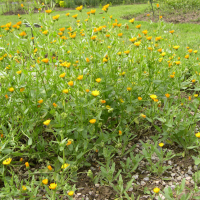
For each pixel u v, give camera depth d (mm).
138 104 2691
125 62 2791
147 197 2020
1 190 1933
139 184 2174
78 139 2293
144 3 18953
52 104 2389
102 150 2402
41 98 2457
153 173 2291
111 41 2816
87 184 2197
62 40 2973
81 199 2029
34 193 1844
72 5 18531
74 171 2084
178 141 2525
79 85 2275
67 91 2035
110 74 2645
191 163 2342
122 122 2668
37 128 2361
